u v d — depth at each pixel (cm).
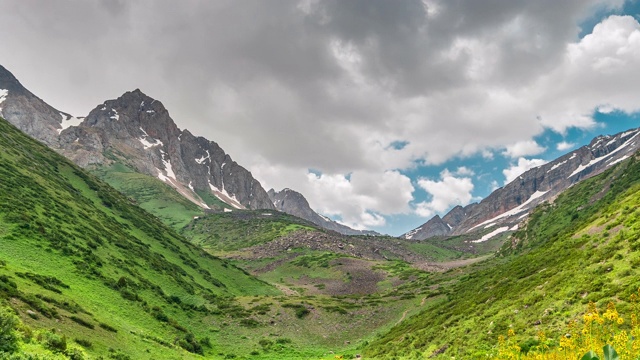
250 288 15262
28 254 6475
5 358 2375
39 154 14900
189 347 6656
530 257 7744
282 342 8894
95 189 15088
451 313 6519
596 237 5269
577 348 1723
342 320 10769
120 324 5675
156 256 11762
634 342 1582
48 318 4012
